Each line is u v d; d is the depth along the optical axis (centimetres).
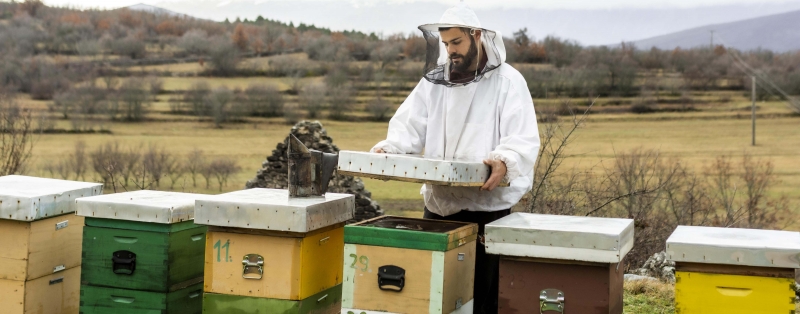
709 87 9075
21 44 8562
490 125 407
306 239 363
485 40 395
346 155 363
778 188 2678
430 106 424
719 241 321
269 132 7600
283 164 1889
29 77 7531
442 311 344
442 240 341
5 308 399
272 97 8206
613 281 338
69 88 7475
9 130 1606
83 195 430
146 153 4938
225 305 371
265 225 354
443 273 342
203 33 9988
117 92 7581
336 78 8631
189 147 6431
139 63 9081
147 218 379
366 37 10575
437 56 404
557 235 328
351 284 358
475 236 390
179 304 396
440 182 338
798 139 6875
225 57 9250
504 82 406
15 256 394
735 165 2119
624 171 1348
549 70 6241
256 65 9506
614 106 7906
